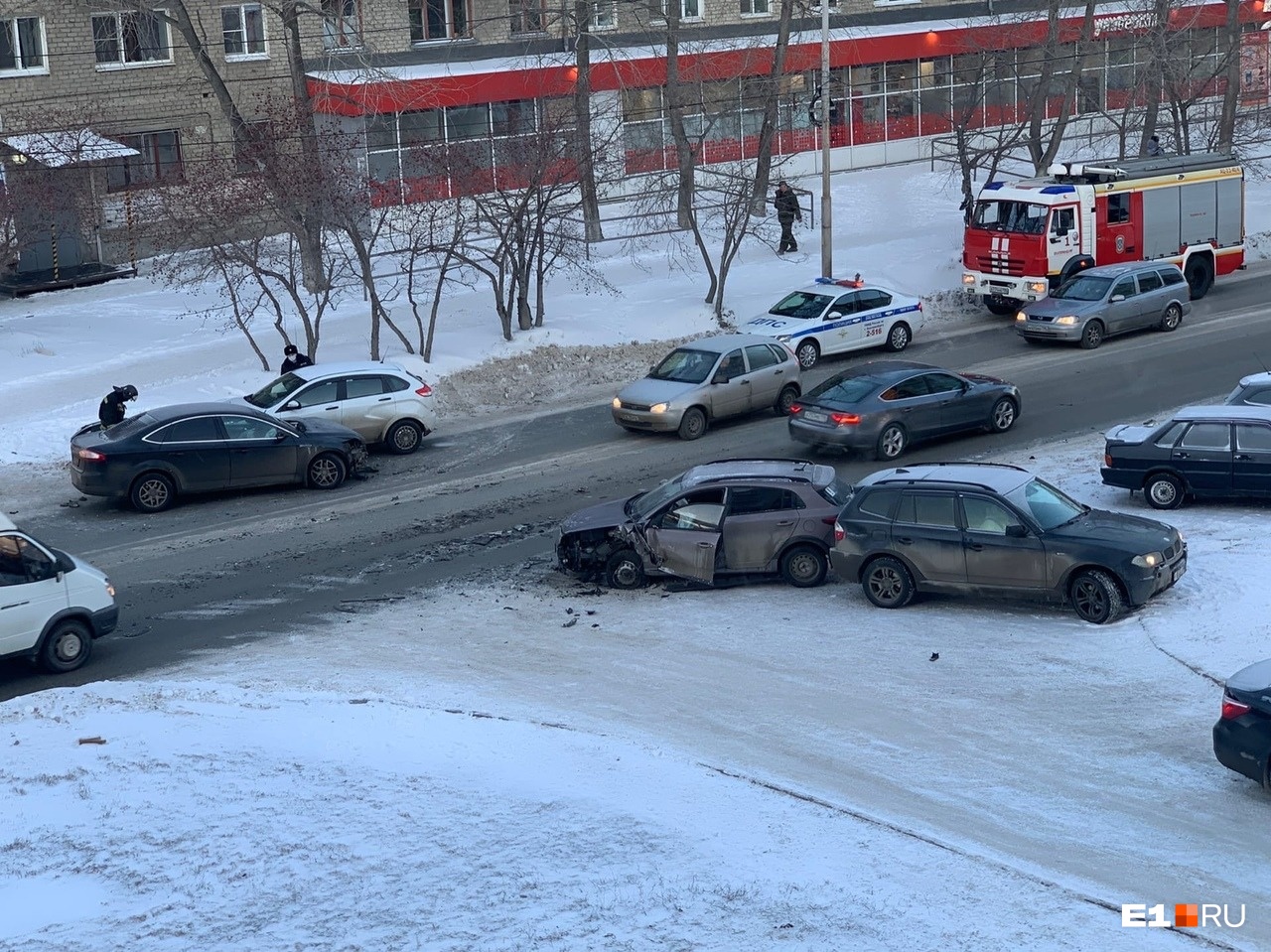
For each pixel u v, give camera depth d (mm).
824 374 28219
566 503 21078
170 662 15281
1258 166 46688
